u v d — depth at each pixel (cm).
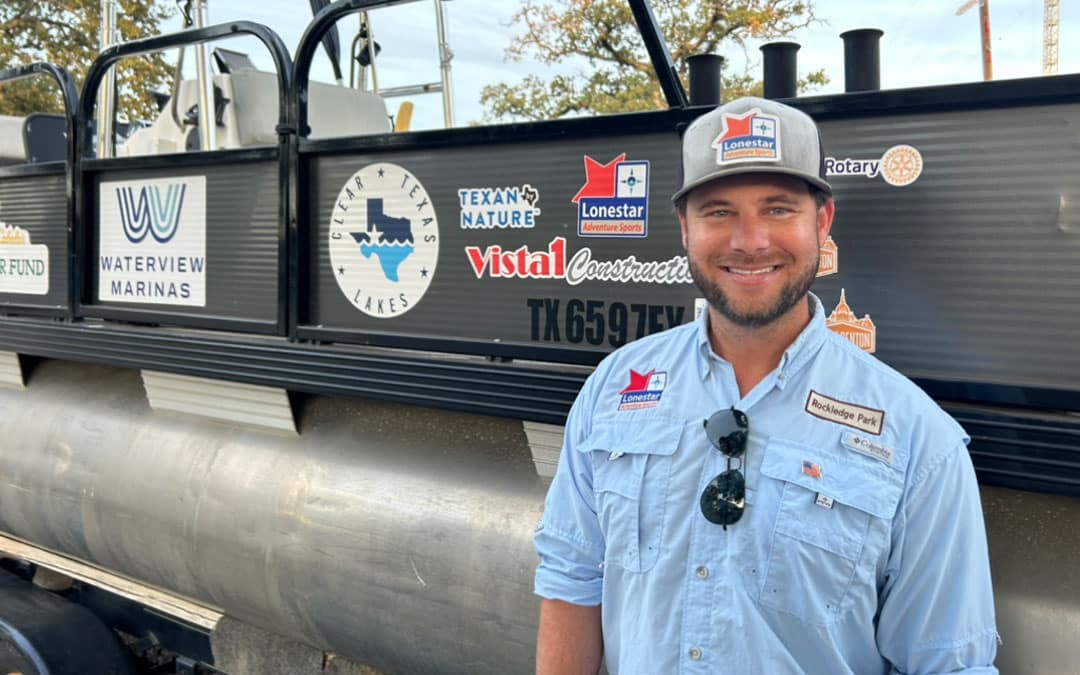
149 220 267
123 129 468
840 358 128
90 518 288
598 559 144
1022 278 148
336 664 254
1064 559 154
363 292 223
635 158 181
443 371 206
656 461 130
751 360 131
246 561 247
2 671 292
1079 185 142
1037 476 147
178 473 265
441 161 207
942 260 155
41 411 316
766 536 120
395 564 220
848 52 172
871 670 124
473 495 214
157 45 256
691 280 175
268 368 237
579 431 145
